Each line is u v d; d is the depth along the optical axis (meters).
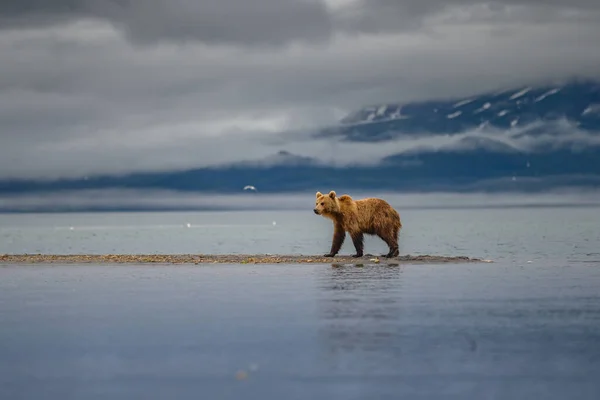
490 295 39.22
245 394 21.77
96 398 21.58
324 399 21.28
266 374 23.70
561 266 57.19
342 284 43.81
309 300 37.62
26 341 28.59
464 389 22.12
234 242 120.62
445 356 25.70
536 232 147.12
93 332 30.11
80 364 25.14
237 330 30.16
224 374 23.75
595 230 154.12
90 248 106.75
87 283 45.41
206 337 28.92
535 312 33.88
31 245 118.00
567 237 122.62
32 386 22.73
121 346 27.61
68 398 21.61
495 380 22.98
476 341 27.84
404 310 34.50
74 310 35.38
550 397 21.45
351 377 23.30
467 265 56.25
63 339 28.88
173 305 36.56
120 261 58.88
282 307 35.56
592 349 26.62
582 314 33.38
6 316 33.94
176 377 23.50
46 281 46.53
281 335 29.11
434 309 34.72
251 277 47.69
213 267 54.34
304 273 49.72
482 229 169.88
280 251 93.25
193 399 21.39
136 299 38.66
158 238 145.12
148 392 22.08
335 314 33.50
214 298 38.66
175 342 28.12
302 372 23.88
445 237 128.62
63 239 143.88
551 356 25.67
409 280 45.75
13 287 43.72
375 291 40.72
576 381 22.88
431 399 21.28
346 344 27.48
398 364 24.72
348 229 59.59
